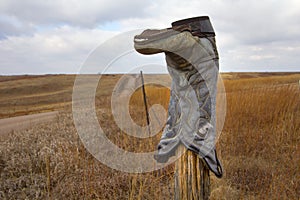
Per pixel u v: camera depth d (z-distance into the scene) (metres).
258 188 3.05
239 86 5.93
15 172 3.79
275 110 5.46
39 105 17.11
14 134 6.21
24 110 14.93
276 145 3.94
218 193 2.84
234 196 2.88
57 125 5.89
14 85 30.80
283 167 3.34
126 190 2.96
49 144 4.53
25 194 3.20
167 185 2.66
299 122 5.10
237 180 3.27
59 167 3.39
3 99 22.28
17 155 4.32
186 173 1.45
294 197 2.63
